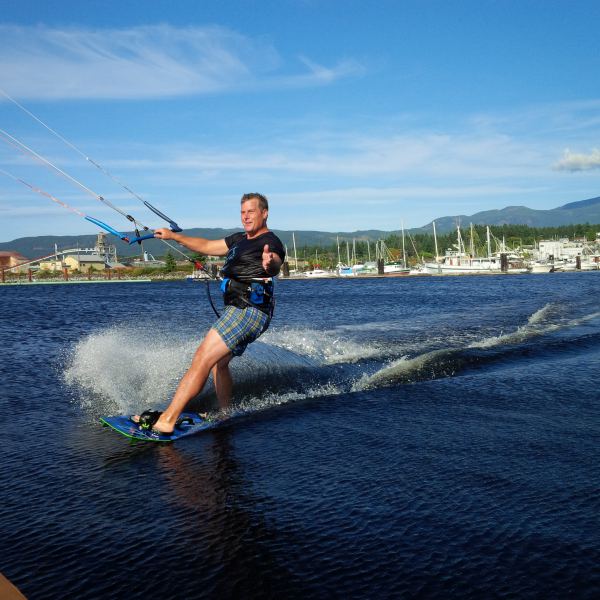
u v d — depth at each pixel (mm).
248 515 3049
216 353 4723
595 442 4152
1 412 5234
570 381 6234
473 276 91188
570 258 131000
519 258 121500
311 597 2299
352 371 6945
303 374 6613
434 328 11320
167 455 4062
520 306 16844
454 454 3939
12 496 3342
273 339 9297
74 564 2584
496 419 4816
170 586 2402
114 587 2398
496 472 3584
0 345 9922
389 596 2289
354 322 12906
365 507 3111
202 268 5293
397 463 3783
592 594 2275
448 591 2314
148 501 3256
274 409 5297
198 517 3043
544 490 3291
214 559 2613
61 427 4766
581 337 9414
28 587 2404
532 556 2568
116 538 2822
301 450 4105
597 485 3350
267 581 2424
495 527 2848
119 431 4406
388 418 4918
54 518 3053
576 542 2684
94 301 29797
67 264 127688
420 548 2660
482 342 9203
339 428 4645
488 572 2447
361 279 103688
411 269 115312
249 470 3725
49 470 3764
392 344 9055
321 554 2631
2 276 106500
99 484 3518
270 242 4973
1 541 2801
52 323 14727
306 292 39438
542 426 4582
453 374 6805
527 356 7914
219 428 4715
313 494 3307
